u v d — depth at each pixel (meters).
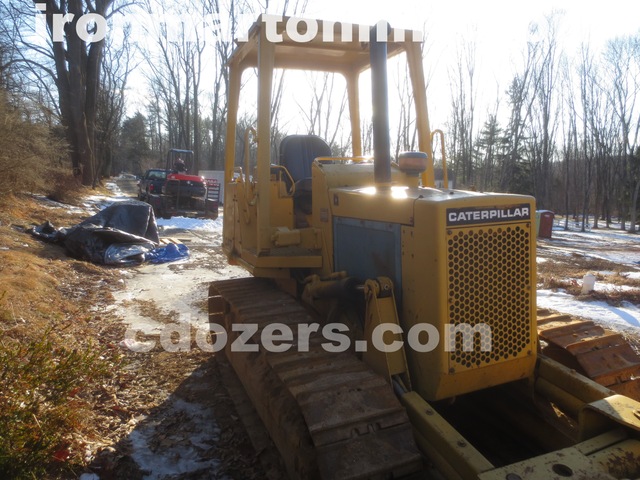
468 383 2.64
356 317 3.18
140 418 3.89
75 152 24.20
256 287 4.65
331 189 3.53
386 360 2.69
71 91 23.73
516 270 2.69
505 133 36.38
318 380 2.65
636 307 7.66
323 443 2.29
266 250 3.77
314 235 3.77
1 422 2.87
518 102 31.53
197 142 34.88
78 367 3.66
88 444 3.39
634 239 22.67
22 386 3.23
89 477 3.07
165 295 7.76
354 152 5.37
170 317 6.56
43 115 15.77
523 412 3.09
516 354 2.73
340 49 4.64
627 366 3.15
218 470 3.23
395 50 4.39
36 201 16.11
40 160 14.75
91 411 3.84
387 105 3.10
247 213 4.35
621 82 30.47
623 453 2.20
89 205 18.95
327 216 3.60
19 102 14.36
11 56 20.72
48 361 3.72
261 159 3.77
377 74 3.05
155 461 3.32
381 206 2.93
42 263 8.29
